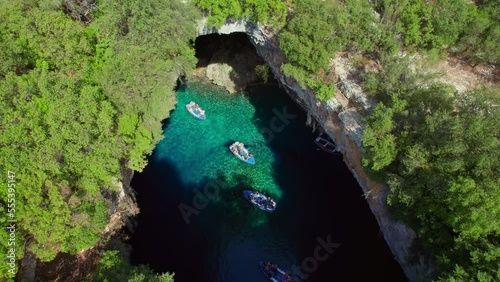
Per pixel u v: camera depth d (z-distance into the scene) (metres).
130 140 38.44
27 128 33.12
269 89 63.31
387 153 34.84
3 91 33.72
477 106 34.78
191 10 44.34
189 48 45.00
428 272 34.75
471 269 28.34
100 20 41.22
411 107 37.53
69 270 35.47
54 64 39.25
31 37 38.38
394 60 41.72
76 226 32.28
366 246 44.66
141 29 40.06
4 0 40.50
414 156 33.09
